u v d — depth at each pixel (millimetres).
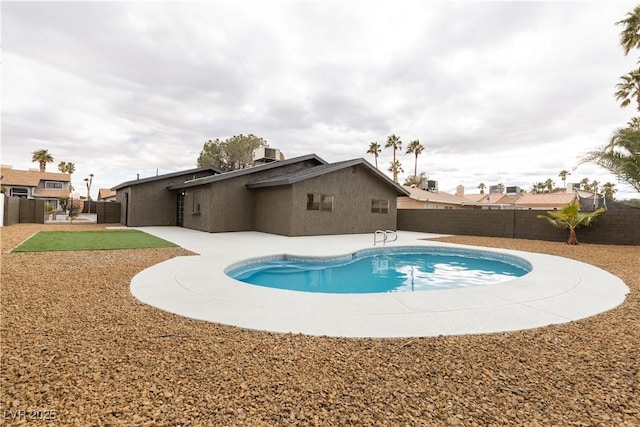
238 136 28922
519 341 3092
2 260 6727
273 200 14102
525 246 11211
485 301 4398
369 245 10734
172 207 18656
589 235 12102
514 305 4238
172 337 3070
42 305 3930
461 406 2018
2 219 15367
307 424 1825
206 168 19219
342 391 2180
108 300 4219
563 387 2254
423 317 3729
